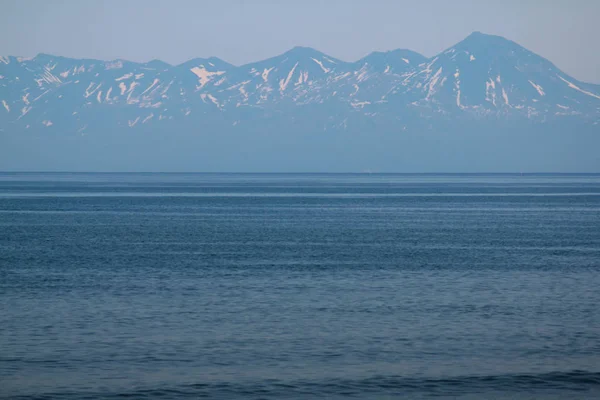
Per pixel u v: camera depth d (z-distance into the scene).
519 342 109.44
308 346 106.62
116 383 90.75
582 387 90.44
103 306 132.88
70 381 91.38
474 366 98.00
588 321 122.50
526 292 149.38
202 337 111.25
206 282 160.62
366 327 117.75
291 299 140.75
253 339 110.25
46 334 112.25
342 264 190.38
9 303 135.12
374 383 91.38
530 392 88.94
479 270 180.38
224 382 91.38
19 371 94.88
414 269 181.88
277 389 89.19
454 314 127.50
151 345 106.62
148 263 192.12
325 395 87.56
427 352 104.06
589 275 173.00
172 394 87.44
